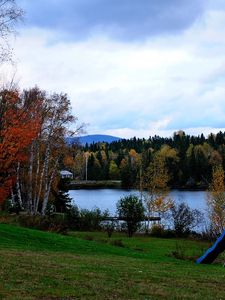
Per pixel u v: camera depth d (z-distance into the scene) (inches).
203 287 581.0
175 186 4471.0
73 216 1834.4
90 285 518.3
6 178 1627.7
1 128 1515.7
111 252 992.9
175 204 2608.3
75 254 844.0
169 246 1408.7
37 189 1953.7
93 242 1102.4
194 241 1636.3
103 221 1998.0
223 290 571.8
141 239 1619.1
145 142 6934.1
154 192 2178.9
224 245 929.5
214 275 711.1
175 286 570.3
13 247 849.5
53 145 1847.9
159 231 1823.3
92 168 5753.0
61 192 2174.0
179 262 949.8
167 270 724.7
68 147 1870.1
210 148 5315.0
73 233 1518.2
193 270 775.7
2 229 1015.6
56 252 845.2
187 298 500.7
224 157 4751.5
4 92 1557.6
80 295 466.0
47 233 1091.3
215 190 1905.8
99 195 3941.9
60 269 600.7
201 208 2605.8
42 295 454.6
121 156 5920.3
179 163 4569.4
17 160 1622.8
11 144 1502.2
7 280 505.7
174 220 1887.3
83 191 4503.0
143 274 636.7
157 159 2315.5
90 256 831.1
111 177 5674.2
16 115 1565.0
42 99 1800.0
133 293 498.9
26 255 719.7
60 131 1817.2
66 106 1833.2
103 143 7436.0
